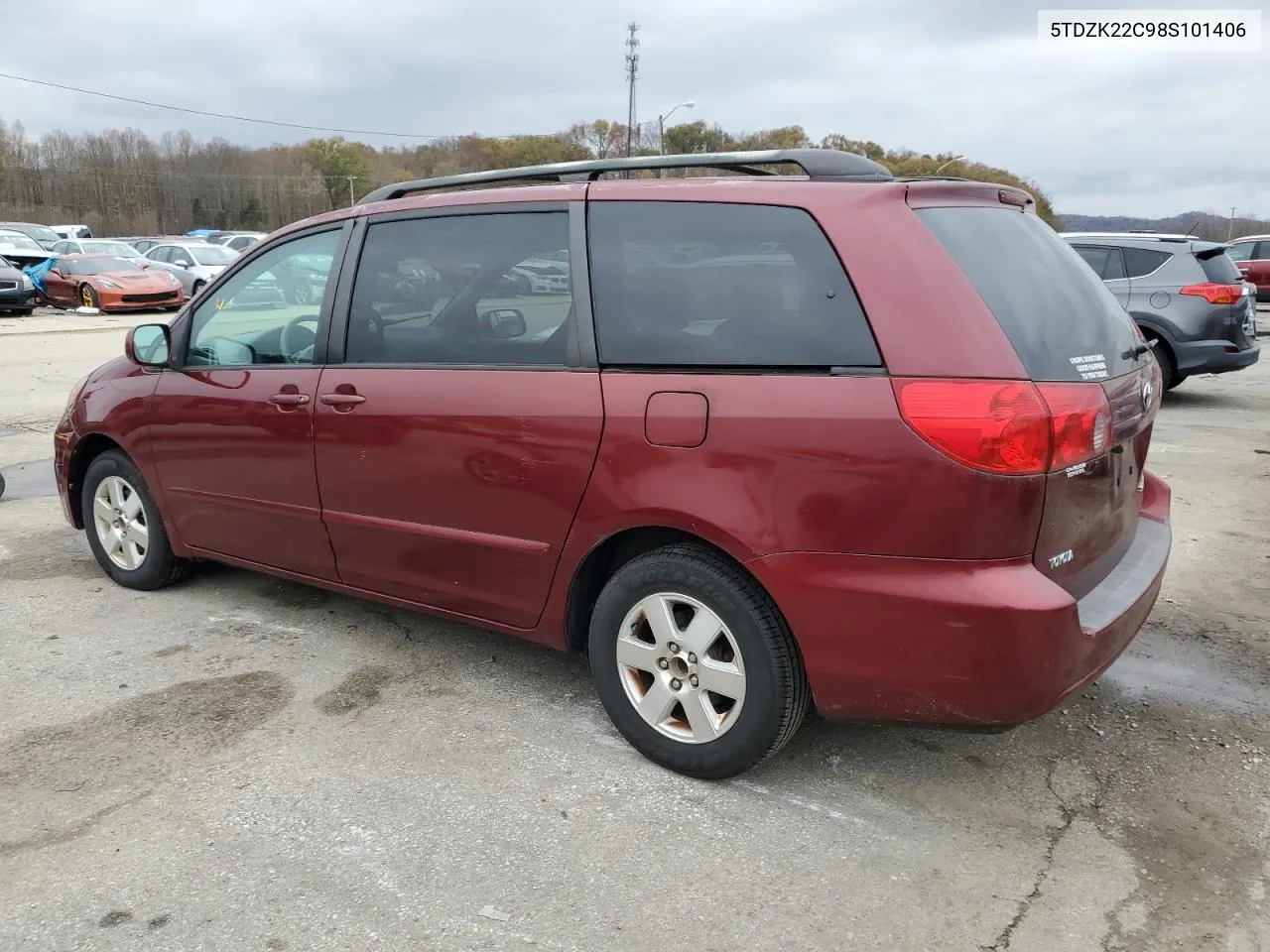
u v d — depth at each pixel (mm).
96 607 4297
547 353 2973
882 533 2420
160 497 4203
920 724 2520
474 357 3143
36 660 3727
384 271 3406
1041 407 2332
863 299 2482
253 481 3789
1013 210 2922
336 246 3570
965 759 3020
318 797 2807
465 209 3232
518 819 2701
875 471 2406
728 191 2764
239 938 2238
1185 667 3664
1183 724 3238
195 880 2441
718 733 2787
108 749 3072
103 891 2398
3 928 2268
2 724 3229
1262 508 5820
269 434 3672
